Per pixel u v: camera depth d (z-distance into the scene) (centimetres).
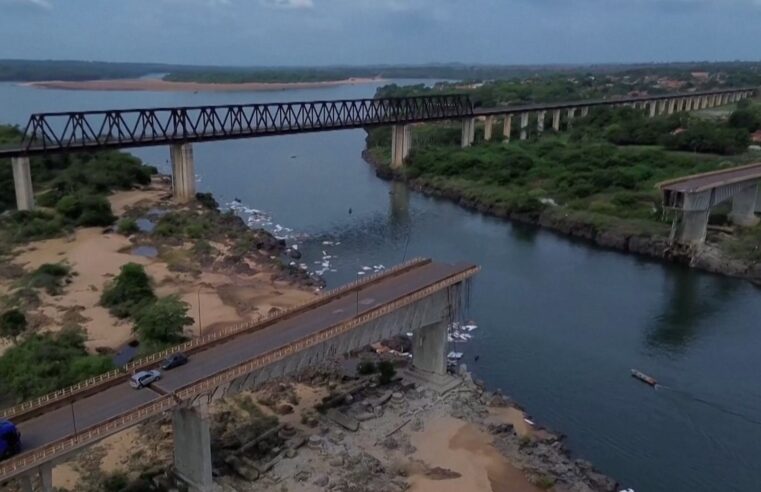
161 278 9375
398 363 7012
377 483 5003
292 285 9494
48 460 3875
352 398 6141
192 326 7762
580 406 6519
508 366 7275
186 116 13150
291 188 16638
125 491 4781
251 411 5872
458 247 11750
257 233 11900
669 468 5616
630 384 6931
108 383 4731
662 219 11925
